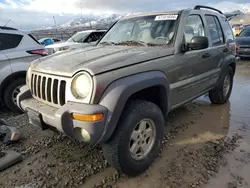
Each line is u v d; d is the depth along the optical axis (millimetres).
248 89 6199
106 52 2889
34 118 2627
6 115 4707
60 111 2260
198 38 3133
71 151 3199
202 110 4711
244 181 2545
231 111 4641
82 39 10062
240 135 3602
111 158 2426
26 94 2998
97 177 2656
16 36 4805
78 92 2291
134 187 2488
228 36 4828
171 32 3264
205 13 4090
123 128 2377
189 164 2859
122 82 2330
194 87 3654
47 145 3377
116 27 4066
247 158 2967
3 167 2811
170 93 3051
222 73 4562
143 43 3346
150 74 2648
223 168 2770
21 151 3229
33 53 4875
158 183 2539
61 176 2684
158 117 2740
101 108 2164
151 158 2762
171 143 3375
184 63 3254
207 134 3645
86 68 2256
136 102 2570
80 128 2250
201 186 2477
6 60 4551
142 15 3857
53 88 2508
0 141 3459
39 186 2527
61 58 2834
